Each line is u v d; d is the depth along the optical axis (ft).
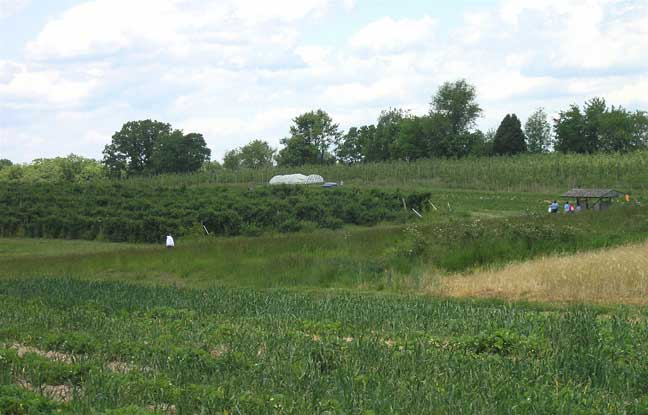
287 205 185.37
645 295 65.77
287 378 34.96
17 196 214.48
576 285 69.62
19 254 149.07
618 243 99.30
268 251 107.76
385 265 91.61
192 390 33.27
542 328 45.98
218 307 65.16
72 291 79.25
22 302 71.15
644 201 185.57
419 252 95.91
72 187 238.07
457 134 426.51
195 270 102.63
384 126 479.41
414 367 36.78
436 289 77.41
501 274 78.84
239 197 211.61
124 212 182.29
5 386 34.09
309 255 101.24
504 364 37.24
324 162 468.34
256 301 67.92
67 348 45.91
